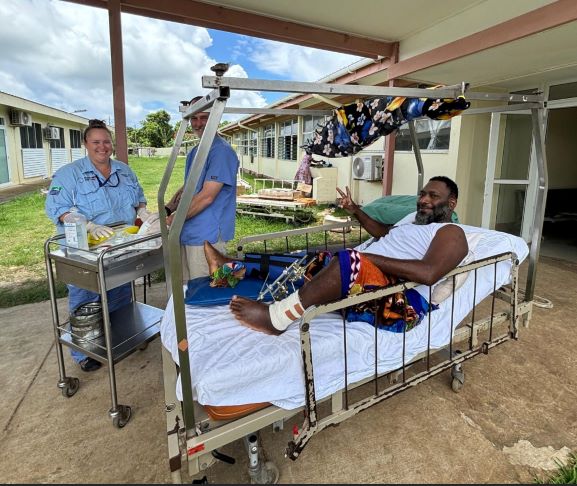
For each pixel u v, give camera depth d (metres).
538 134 2.43
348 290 1.73
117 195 2.66
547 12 2.87
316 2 3.53
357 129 2.56
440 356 2.42
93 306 2.40
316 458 1.81
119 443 1.94
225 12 3.66
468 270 1.98
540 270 4.58
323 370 1.63
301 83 1.38
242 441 1.94
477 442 1.90
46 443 1.94
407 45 4.59
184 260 2.69
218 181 2.46
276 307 1.68
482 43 3.44
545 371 2.51
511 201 5.79
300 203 7.79
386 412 2.12
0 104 11.71
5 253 5.67
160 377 2.54
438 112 2.08
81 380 2.50
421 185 3.63
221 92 1.23
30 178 14.63
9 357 2.78
